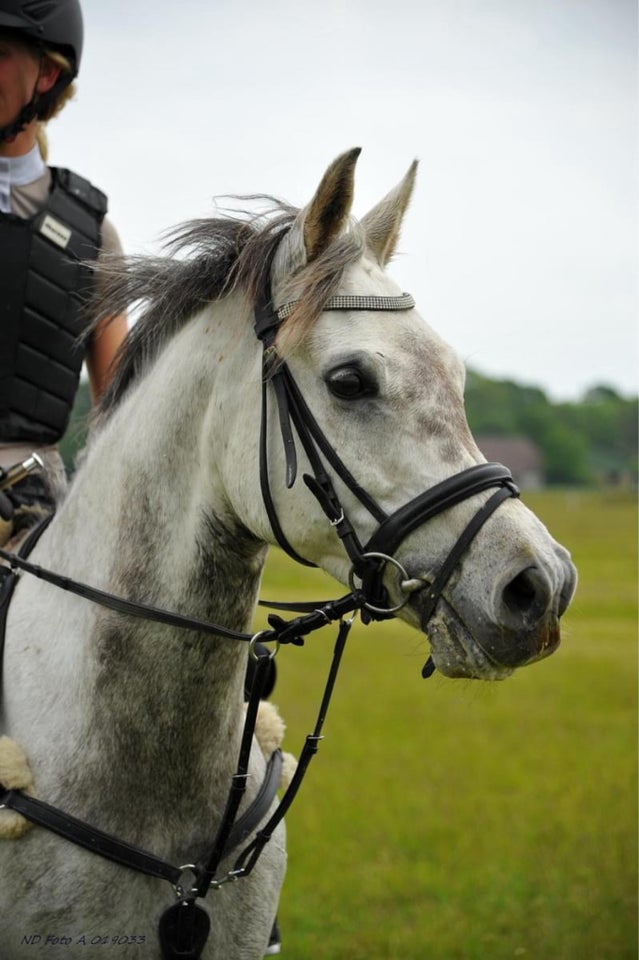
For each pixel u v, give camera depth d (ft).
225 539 8.64
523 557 7.47
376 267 8.58
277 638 8.34
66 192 11.03
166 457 8.80
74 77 11.10
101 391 10.08
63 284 10.80
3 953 8.54
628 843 20.74
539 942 16.51
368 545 7.92
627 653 48.26
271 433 8.28
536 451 265.54
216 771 8.88
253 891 9.07
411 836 21.02
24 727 8.87
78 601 9.04
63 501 9.81
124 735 8.59
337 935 16.61
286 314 8.31
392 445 7.89
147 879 8.51
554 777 25.71
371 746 28.81
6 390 10.55
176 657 8.57
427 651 8.80
